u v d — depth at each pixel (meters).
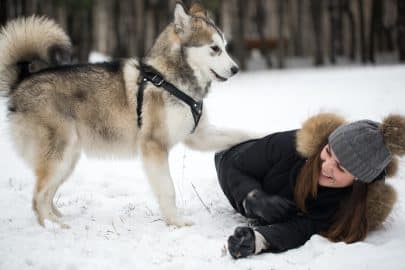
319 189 3.68
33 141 4.38
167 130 4.35
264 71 17.97
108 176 5.84
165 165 4.33
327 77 14.48
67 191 5.30
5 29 4.66
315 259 3.30
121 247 3.69
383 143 3.30
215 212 4.49
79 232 4.08
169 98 4.32
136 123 4.43
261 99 10.76
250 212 3.83
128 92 4.42
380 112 8.21
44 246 3.73
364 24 19.98
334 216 3.71
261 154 3.89
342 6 19.77
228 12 18.62
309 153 3.60
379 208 3.66
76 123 4.45
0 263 3.43
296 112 8.89
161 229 4.12
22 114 4.41
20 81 4.58
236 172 3.96
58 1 14.83
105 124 4.49
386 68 16.45
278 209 3.68
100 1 17.38
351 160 3.33
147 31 17.61
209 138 4.55
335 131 3.45
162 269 3.23
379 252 3.31
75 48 15.77
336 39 20.48
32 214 4.60
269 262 3.31
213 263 3.34
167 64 4.37
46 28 4.65
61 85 4.40
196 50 4.48
